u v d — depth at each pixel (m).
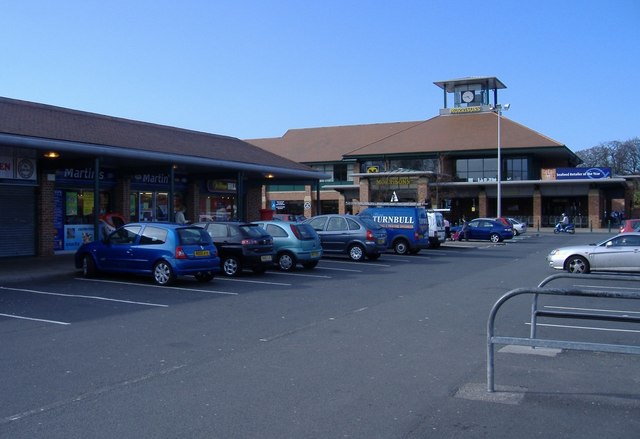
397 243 25.98
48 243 20.91
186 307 11.75
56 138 16.97
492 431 5.25
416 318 10.63
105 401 6.03
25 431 5.21
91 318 10.54
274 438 5.07
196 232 15.33
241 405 5.90
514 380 6.82
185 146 23.61
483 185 54.88
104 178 23.12
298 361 7.61
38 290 13.94
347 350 8.21
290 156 66.75
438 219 30.92
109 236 15.94
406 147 57.19
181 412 5.70
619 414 5.68
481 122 58.56
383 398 6.14
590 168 51.62
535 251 28.59
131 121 25.36
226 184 29.38
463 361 7.64
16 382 6.68
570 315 8.06
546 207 56.62
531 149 53.06
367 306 11.96
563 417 5.59
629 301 12.95
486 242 36.06
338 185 60.75
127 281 15.56
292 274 17.84
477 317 10.74
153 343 8.62
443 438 5.09
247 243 17.00
